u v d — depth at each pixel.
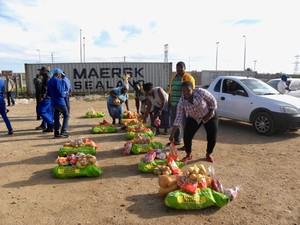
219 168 5.25
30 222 3.42
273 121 7.68
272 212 3.61
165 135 7.93
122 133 8.41
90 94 21.84
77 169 4.86
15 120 11.11
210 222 3.38
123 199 4.01
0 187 4.48
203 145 6.93
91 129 9.02
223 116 9.12
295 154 6.11
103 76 21.94
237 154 6.14
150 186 4.46
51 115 8.69
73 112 13.41
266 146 6.79
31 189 4.39
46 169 5.31
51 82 7.49
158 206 3.79
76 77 21.62
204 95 4.98
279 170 5.13
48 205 3.86
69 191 4.31
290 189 4.29
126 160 5.78
